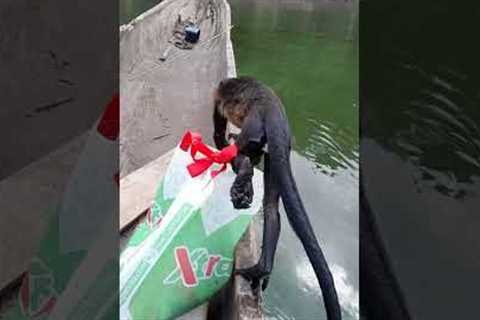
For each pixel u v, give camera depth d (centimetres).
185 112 504
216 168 162
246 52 1571
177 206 155
